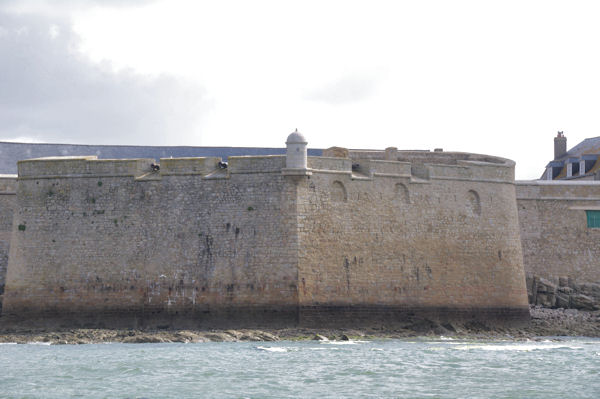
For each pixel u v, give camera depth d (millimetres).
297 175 74875
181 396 47094
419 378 53188
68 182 80312
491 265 86062
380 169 80375
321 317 75688
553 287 99938
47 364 56719
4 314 80625
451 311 82812
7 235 93062
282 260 74875
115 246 78750
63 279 79625
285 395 47625
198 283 76688
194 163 77750
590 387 51000
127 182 79000
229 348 65438
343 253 77375
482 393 49125
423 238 82000
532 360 60875
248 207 76125
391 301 79500
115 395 47219
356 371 55094
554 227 102312
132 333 74500
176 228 77625
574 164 130250
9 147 105688
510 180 89000
